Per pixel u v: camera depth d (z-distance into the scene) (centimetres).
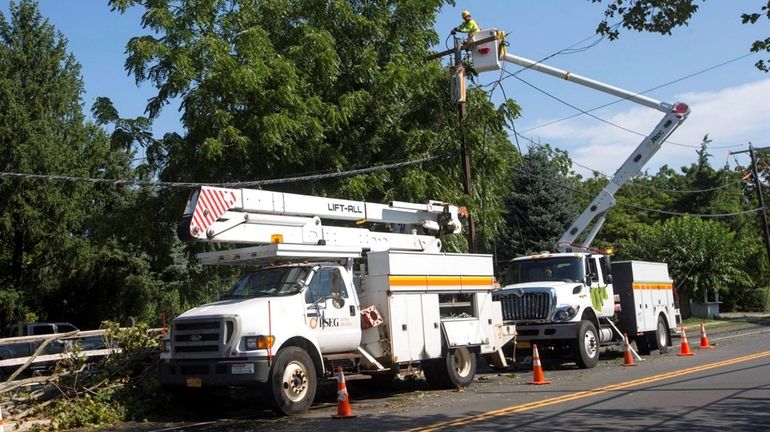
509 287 1903
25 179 3030
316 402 1370
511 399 1263
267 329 1150
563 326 1789
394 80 1948
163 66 1836
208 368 1141
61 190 3162
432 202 1642
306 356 1193
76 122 3412
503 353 1753
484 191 2211
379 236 1496
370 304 1377
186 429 1084
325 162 1956
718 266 3934
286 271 1276
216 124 1762
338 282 1310
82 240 3178
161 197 1920
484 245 2373
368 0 2138
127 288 3297
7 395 1291
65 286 3278
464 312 1576
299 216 1359
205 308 1216
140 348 1370
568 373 1705
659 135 2334
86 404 1199
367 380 1614
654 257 3953
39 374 1597
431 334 1430
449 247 2130
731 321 3856
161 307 3262
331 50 1895
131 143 1912
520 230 3691
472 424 999
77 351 1334
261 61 1762
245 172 1912
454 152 2083
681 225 3969
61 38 3384
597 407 1115
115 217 1917
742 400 1139
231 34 1908
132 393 1262
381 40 2130
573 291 1848
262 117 1770
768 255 4566
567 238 2398
